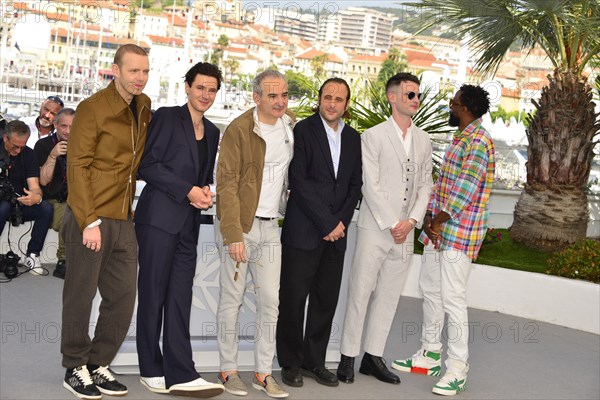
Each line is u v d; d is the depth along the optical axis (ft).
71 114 21.62
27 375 13.28
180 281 13.05
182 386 12.93
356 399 13.75
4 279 20.24
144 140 12.68
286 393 13.42
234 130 13.19
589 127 24.71
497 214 32.60
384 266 14.94
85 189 12.03
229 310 13.57
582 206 24.88
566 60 25.18
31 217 20.97
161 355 13.29
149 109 12.66
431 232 15.06
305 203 13.70
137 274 14.12
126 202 12.52
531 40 26.43
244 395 13.38
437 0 25.08
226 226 12.90
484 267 22.63
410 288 23.39
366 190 14.52
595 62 26.71
